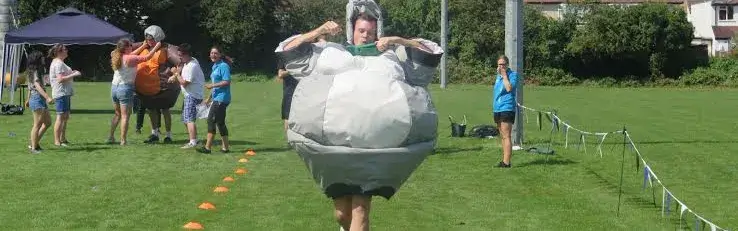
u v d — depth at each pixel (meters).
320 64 6.32
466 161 14.26
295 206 10.29
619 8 53.81
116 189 11.33
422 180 12.30
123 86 15.82
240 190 11.33
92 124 20.41
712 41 68.31
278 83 48.31
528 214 9.99
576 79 54.28
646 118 25.50
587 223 9.53
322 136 6.01
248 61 58.00
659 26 53.25
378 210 10.12
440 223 9.48
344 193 6.21
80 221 9.38
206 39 57.88
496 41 54.25
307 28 59.44
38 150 14.88
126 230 8.96
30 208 10.05
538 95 39.50
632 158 14.83
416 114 6.06
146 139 16.95
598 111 28.59
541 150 15.35
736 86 51.84
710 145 17.47
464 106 29.50
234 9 56.25
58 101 15.48
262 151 15.36
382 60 6.37
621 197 11.09
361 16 6.60
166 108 16.45
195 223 9.15
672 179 12.82
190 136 15.55
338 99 6.00
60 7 51.00
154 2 54.44
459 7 55.03
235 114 24.41
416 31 57.25
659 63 53.66
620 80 53.97
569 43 54.06
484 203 10.64
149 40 16.02
